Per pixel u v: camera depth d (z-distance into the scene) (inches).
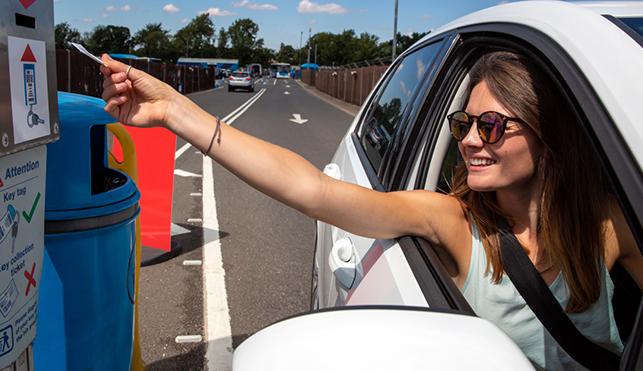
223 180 243.1
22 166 36.2
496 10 53.1
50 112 40.1
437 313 30.9
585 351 44.1
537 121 38.5
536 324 44.8
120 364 63.7
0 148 31.9
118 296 60.9
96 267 56.2
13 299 36.3
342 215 43.9
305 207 43.3
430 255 43.9
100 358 59.1
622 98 28.1
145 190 134.6
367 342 28.1
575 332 43.7
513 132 39.7
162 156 133.6
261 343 30.1
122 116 41.8
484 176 42.4
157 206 135.3
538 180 43.6
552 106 38.4
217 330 103.1
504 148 40.3
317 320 30.7
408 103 70.9
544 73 38.7
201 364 90.4
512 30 42.8
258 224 178.7
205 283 126.0
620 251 44.5
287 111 756.0
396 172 63.5
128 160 71.8
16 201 35.6
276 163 42.3
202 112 42.4
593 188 40.6
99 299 57.3
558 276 44.3
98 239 55.9
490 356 27.3
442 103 61.2
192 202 202.4
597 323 44.4
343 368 26.6
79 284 54.9
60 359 55.7
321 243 85.1
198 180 241.3
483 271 46.8
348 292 53.9
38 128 37.8
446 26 72.4
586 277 42.3
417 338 28.3
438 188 63.6
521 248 44.5
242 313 111.5
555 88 38.5
